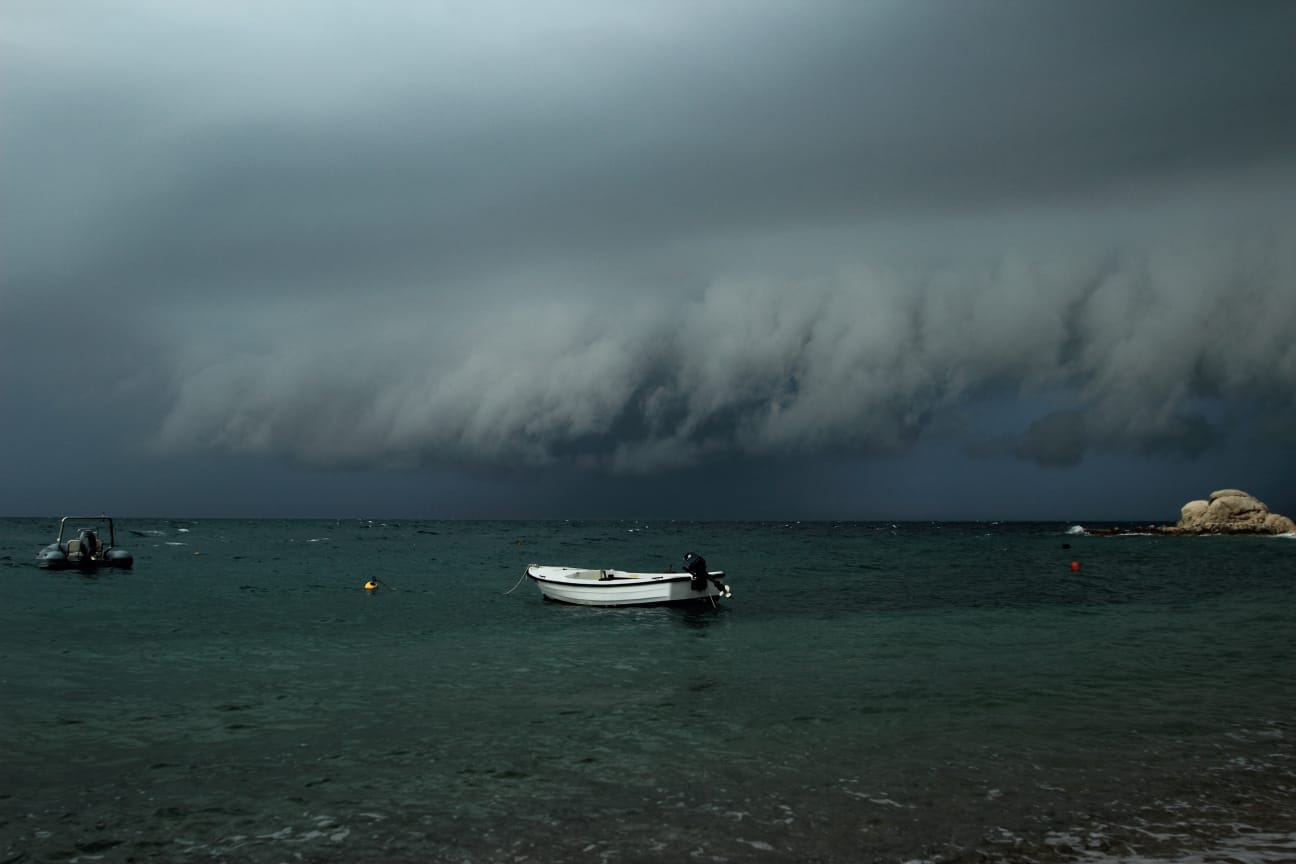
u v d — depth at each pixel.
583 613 32.34
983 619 30.33
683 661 21.94
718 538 126.75
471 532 155.00
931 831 10.29
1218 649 23.34
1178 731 14.70
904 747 13.79
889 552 81.06
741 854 9.68
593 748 13.83
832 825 10.49
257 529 154.75
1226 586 42.62
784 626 28.69
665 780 12.20
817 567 59.00
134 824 10.68
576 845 9.95
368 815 10.93
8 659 21.92
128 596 36.72
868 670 20.53
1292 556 67.88
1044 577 48.88
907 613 32.19
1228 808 11.00
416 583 45.34
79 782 12.25
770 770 12.63
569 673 20.31
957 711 16.22
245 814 11.00
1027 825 10.46
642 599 32.94
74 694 17.89
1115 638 25.56
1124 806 11.08
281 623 29.11
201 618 30.11
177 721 15.66
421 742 14.23
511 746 13.97
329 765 13.00
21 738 14.50
